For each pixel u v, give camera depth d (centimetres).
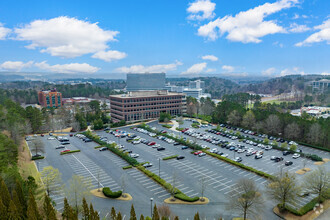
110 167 7838
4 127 9775
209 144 10688
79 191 5050
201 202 5641
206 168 7794
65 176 7075
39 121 13200
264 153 9438
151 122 15962
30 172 7075
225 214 5184
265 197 5862
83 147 10162
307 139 10675
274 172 7450
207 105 18238
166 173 7369
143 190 6253
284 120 11894
